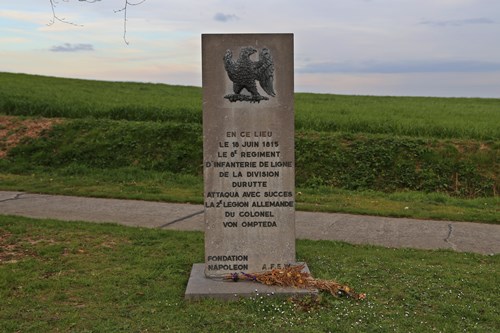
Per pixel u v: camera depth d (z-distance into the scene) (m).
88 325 5.45
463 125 20.03
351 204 12.73
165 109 22.31
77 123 20.02
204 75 6.62
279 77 6.65
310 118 20.94
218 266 6.79
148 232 9.31
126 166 17.31
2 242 8.45
